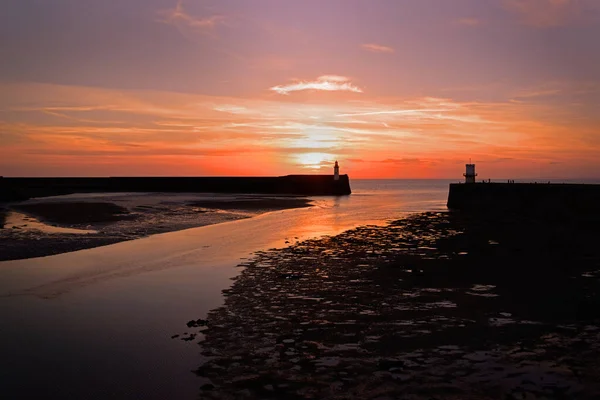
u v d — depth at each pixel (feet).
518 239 67.87
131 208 126.62
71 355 25.90
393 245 63.77
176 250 61.05
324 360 24.04
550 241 65.41
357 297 36.37
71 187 268.62
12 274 46.37
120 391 21.54
